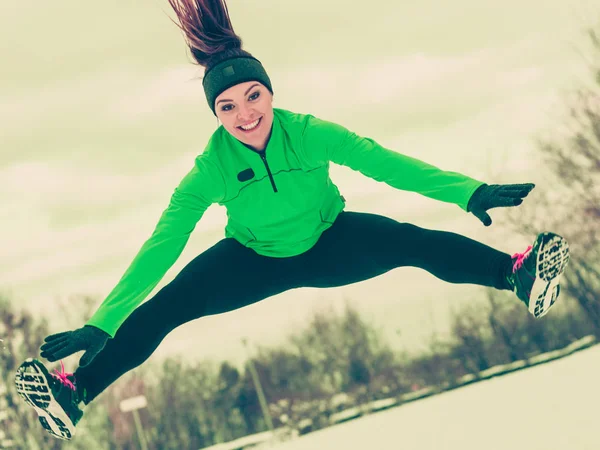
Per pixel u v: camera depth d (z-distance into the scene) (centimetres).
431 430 1380
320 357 4062
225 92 331
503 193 297
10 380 2794
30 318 2859
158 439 3588
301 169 345
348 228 353
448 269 330
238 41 349
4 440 2752
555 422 1019
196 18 343
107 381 327
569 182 2628
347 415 3825
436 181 321
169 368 3759
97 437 3269
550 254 296
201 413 3788
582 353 2656
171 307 339
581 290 2800
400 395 3906
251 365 3400
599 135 2528
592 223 2661
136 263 329
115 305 319
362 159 338
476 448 959
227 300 350
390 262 343
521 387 1852
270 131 343
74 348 306
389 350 4016
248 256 354
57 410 316
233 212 353
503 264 322
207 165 346
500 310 3738
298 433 3766
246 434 3884
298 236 350
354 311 4081
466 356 3816
